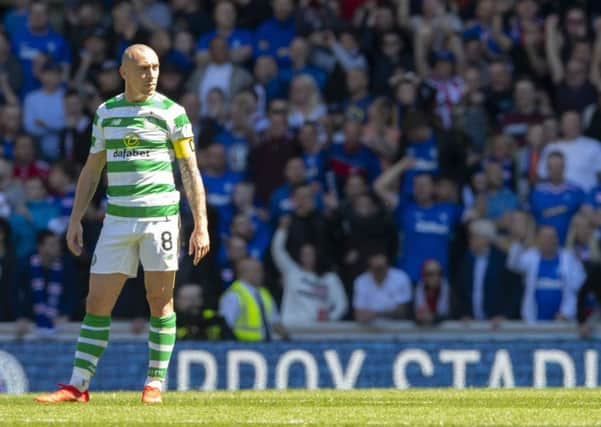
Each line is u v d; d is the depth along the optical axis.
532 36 67.94
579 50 65.81
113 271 28.08
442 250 56.09
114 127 27.75
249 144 59.16
